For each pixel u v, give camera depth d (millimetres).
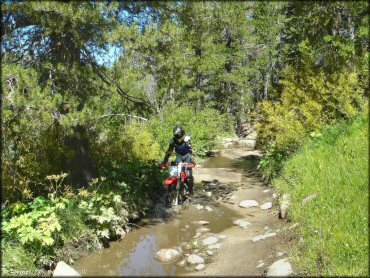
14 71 5750
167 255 5488
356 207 5035
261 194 9422
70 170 7840
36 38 7227
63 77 7016
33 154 7195
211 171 13508
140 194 8539
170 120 16812
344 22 9133
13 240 5367
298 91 10422
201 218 7715
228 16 8711
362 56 8922
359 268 3947
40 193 7535
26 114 5863
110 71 7727
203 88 27141
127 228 7086
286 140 10406
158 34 7363
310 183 6898
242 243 5938
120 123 10609
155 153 12438
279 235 5848
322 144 8773
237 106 30625
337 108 9734
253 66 25016
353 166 6457
